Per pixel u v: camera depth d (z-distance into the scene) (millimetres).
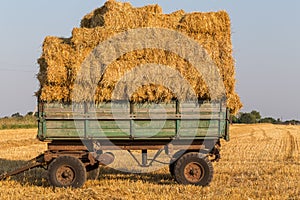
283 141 32500
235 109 13164
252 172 15594
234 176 14758
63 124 12641
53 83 12523
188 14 13141
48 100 12578
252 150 24391
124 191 11609
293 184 12867
